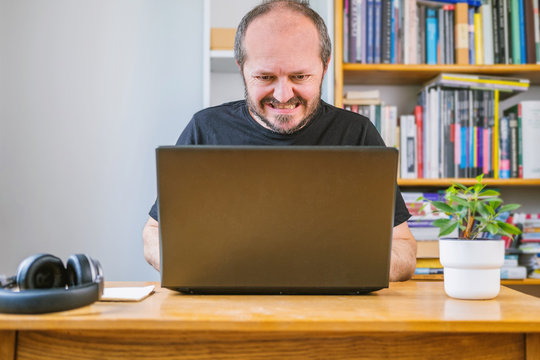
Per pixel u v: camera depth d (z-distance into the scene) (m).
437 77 2.16
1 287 0.84
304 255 0.96
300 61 1.35
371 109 2.14
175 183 0.94
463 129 2.14
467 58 2.14
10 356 0.79
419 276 2.03
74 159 2.33
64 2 2.36
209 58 2.09
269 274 0.96
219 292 1.00
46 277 0.88
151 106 2.38
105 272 2.31
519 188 2.35
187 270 0.96
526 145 2.15
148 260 1.38
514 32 2.16
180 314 0.79
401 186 2.25
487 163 2.14
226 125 1.69
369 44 2.12
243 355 0.78
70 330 0.79
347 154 0.94
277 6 1.39
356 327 0.75
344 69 2.12
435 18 2.16
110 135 2.35
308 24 1.37
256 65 1.37
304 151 0.93
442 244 1.00
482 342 0.80
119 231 2.33
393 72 2.18
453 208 1.05
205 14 2.10
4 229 2.27
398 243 1.37
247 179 0.94
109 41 2.37
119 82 2.37
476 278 0.96
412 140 2.14
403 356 0.79
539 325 0.76
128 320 0.75
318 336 0.79
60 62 2.35
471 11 2.16
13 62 2.32
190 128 1.73
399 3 2.14
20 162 2.30
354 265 0.97
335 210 0.95
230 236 0.95
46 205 2.30
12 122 2.30
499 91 2.18
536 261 2.10
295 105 1.44
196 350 0.78
